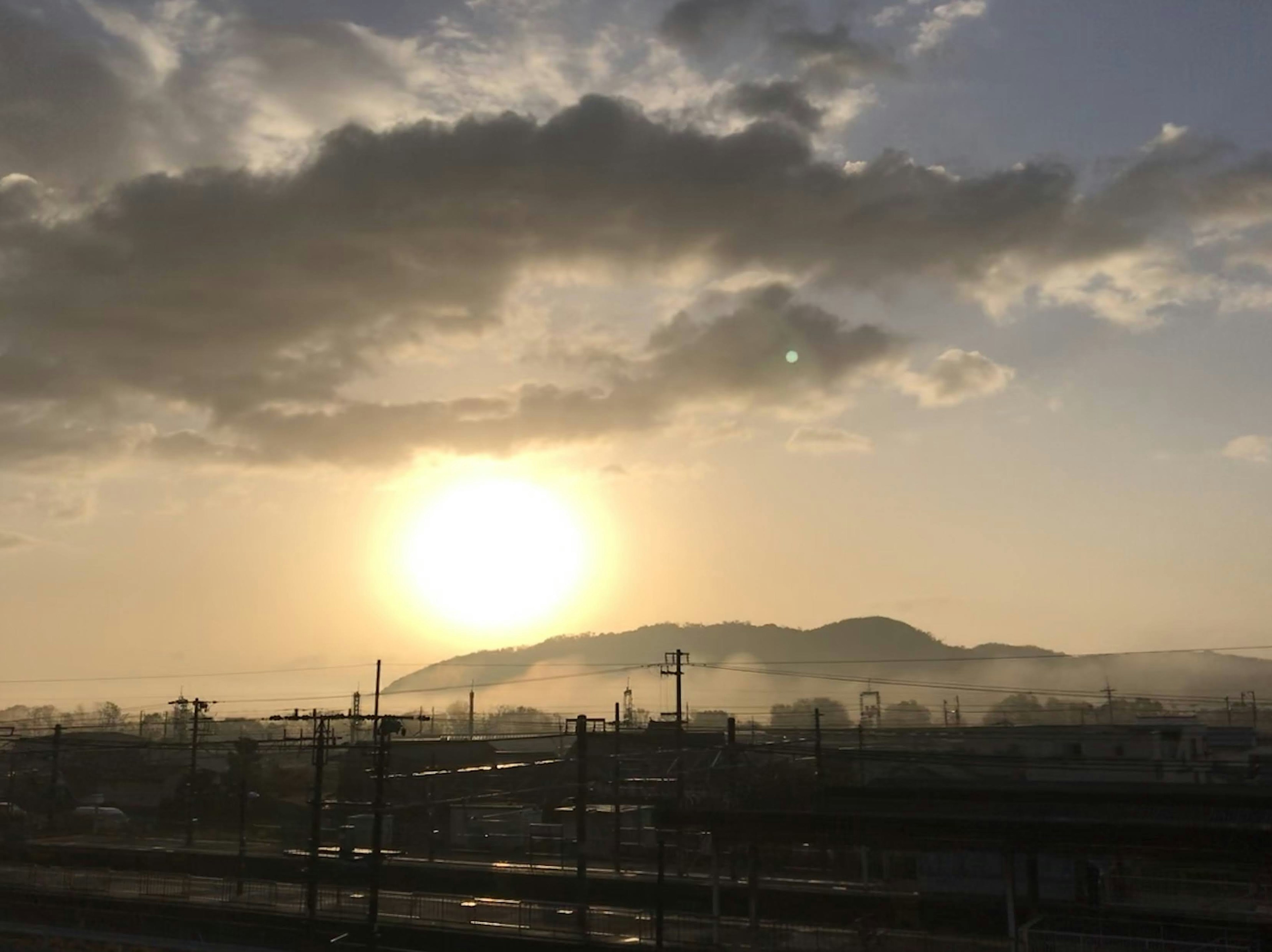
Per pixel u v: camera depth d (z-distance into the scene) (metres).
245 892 61.69
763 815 46.78
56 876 66.69
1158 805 48.78
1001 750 74.25
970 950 42.81
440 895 63.06
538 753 98.00
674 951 45.97
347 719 55.78
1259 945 41.62
